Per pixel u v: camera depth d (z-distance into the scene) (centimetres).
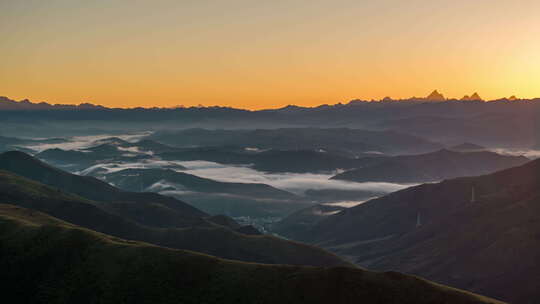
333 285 10594
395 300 10181
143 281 11656
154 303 11062
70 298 11744
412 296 10244
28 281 12500
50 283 12312
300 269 11194
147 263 12131
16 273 12725
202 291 11106
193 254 12238
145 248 12706
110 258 12569
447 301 10069
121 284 11706
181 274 11650
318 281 10731
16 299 12144
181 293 11175
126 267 12169
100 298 11494
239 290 10906
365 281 10625
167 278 11606
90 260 12662
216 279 11350
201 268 11725
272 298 10581
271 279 11062
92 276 12138
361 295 10350
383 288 10444
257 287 10906
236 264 11744
